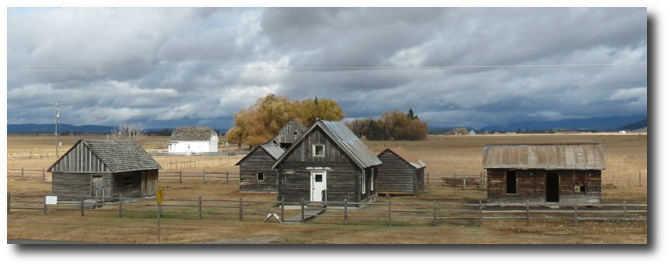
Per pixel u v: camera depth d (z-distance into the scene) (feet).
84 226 100.17
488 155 138.41
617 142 592.19
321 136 140.97
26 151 472.03
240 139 445.37
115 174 149.69
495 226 101.91
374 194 160.56
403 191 167.84
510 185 145.89
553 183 147.74
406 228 99.60
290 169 142.31
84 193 149.28
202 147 450.30
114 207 132.67
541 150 137.18
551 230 96.43
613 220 107.14
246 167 173.47
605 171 249.55
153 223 103.91
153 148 551.59
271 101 444.14
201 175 233.14
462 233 93.35
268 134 426.51
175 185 203.21
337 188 139.33
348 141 152.25
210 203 144.25
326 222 108.17
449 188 196.13
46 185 195.31
